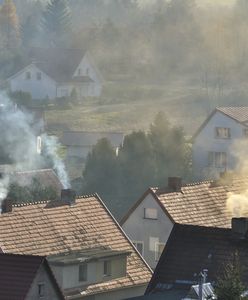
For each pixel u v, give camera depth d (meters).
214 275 95.25
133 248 111.00
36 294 90.44
